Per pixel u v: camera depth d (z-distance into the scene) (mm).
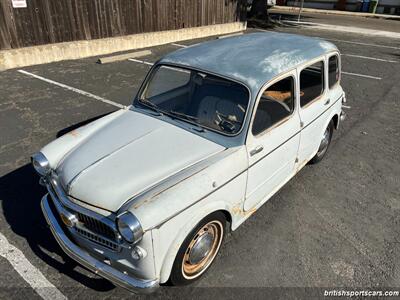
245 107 3277
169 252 2709
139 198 2613
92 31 10859
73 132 3744
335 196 4660
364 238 3916
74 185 2871
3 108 6891
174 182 2775
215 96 3469
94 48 10977
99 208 2691
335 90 5047
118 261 2760
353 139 6301
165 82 3848
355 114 7418
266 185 3828
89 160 3115
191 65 3672
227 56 3775
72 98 7535
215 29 15531
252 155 3324
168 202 2598
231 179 3123
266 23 19625
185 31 13984
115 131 3551
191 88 3635
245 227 4016
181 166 3025
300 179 5020
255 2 20172
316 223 4129
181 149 3223
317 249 3727
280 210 4332
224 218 3291
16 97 7469
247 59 3695
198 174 2891
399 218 4277
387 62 11852
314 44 4508
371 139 6320
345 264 3543
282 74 3586
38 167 3334
